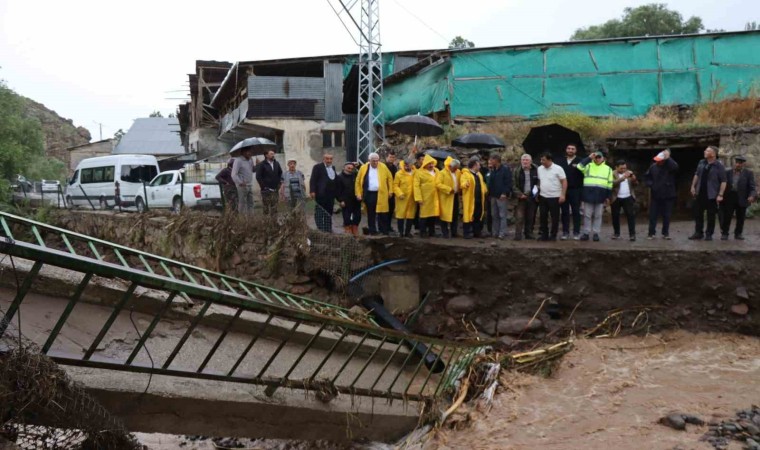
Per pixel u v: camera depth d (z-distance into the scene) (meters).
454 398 8.30
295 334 7.62
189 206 14.59
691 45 19.50
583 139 16.81
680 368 8.80
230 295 5.19
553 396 8.10
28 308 5.68
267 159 12.16
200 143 33.06
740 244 10.91
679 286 10.05
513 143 16.56
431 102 20.70
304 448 7.50
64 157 59.19
